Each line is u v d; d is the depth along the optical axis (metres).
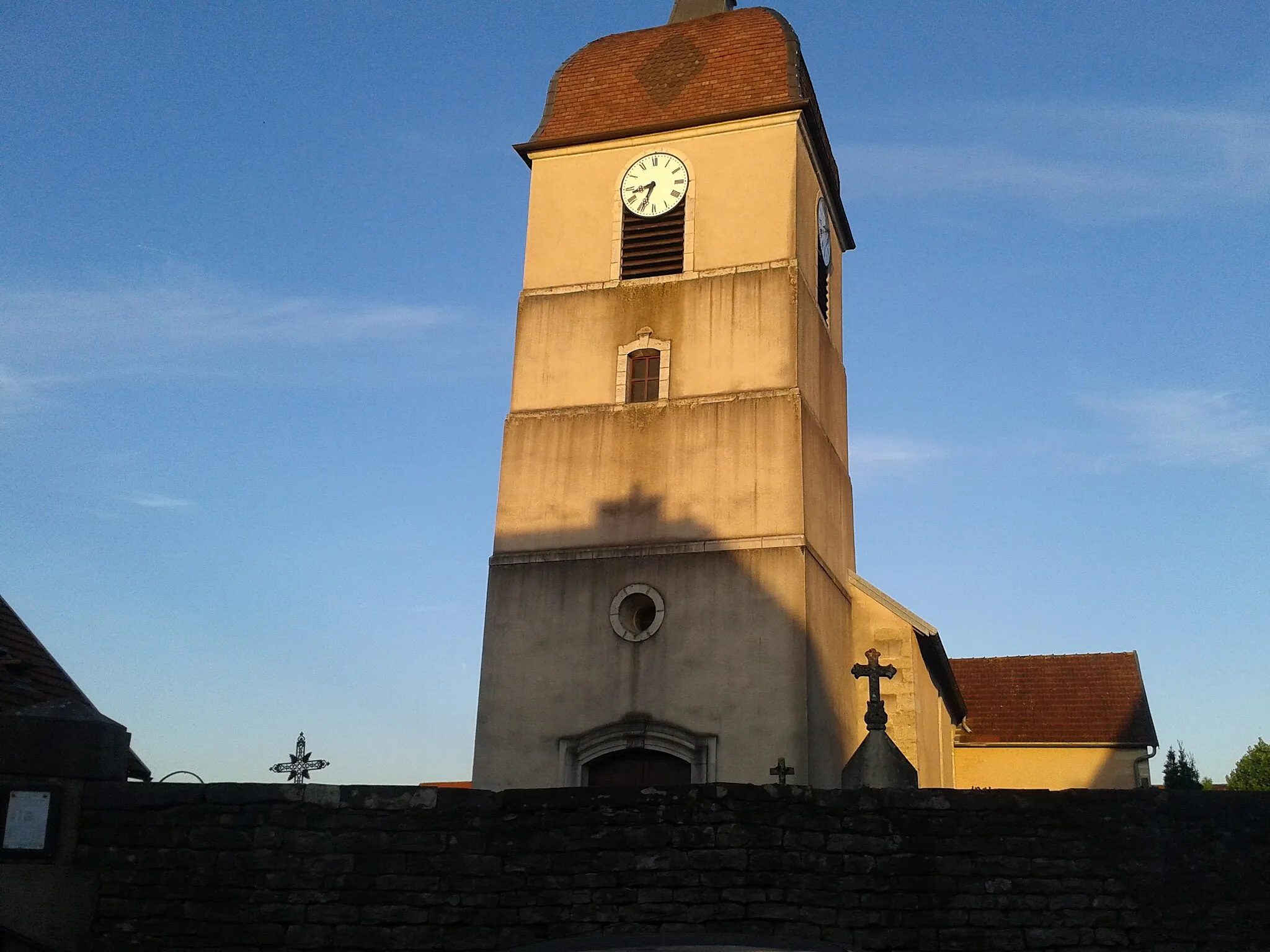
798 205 20.83
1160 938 11.06
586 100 22.33
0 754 11.00
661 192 21.30
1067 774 29.34
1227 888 11.17
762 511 18.77
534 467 20.02
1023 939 11.00
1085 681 31.33
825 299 22.48
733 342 19.97
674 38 22.64
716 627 18.23
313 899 11.01
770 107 20.89
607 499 19.52
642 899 10.98
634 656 18.45
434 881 11.05
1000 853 11.23
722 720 17.75
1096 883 11.19
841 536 21.30
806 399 19.88
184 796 11.23
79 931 10.93
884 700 20.30
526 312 21.12
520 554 19.50
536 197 21.94
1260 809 11.39
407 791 11.30
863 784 14.81
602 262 21.20
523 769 18.31
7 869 10.82
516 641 19.05
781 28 22.06
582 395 20.36
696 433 19.50
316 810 11.22
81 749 11.27
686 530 18.98
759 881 11.02
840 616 20.25
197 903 11.02
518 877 11.09
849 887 11.08
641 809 11.22
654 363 20.39
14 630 14.88
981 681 32.03
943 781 24.70
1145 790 11.46
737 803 11.21
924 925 11.02
